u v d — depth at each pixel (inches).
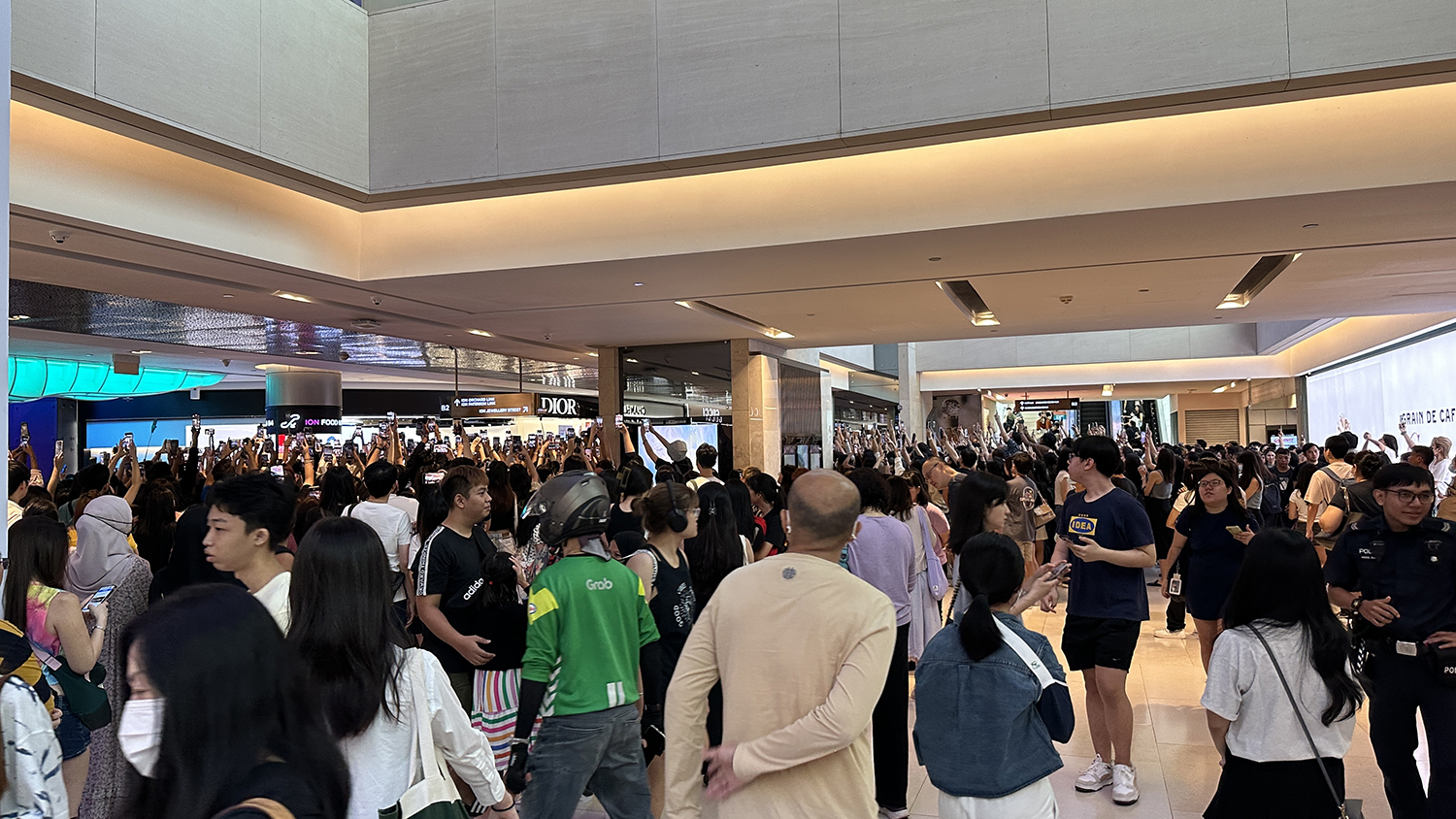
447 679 91.6
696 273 376.2
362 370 936.3
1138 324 590.9
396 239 373.4
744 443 613.9
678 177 325.4
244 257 327.3
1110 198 289.7
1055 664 110.4
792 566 99.9
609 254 346.6
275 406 1061.1
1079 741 222.5
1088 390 1244.5
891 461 497.0
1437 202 281.0
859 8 287.3
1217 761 205.5
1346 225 311.4
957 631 113.1
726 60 300.0
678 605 173.8
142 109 255.9
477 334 578.2
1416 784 141.3
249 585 118.3
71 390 927.7
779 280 399.2
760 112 296.2
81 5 242.2
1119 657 185.0
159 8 261.6
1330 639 110.5
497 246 360.2
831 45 289.9
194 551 181.5
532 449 559.2
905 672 180.9
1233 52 251.9
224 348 711.1
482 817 95.8
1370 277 422.0
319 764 53.1
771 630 97.2
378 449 486.3
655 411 639.1
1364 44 241.0
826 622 95.6
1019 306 498.0
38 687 106.3
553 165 315.3
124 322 559.2
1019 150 300.0
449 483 165.3
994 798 105.9
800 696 95.0
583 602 135.7
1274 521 374.0
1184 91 256.1
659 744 170.7
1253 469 319.3
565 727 133.6
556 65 316.2
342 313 479.2
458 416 660.1
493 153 321.4
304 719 54.0
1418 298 491.8
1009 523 335.3
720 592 102.7
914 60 281.1
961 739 108.3
